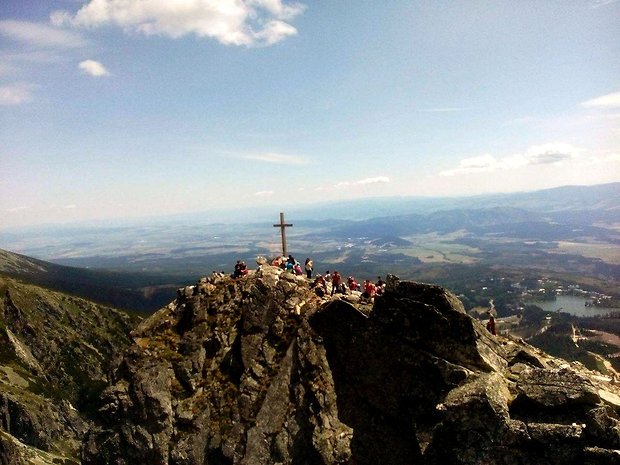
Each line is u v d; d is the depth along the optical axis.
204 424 35.06
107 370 40.72
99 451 37.56
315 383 32.94
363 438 26.30
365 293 32.09
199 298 41.91
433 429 21.97
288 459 31.58
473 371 22.23
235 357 37.44
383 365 25.91
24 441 170.38
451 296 24.17
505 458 19.23
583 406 19.22
